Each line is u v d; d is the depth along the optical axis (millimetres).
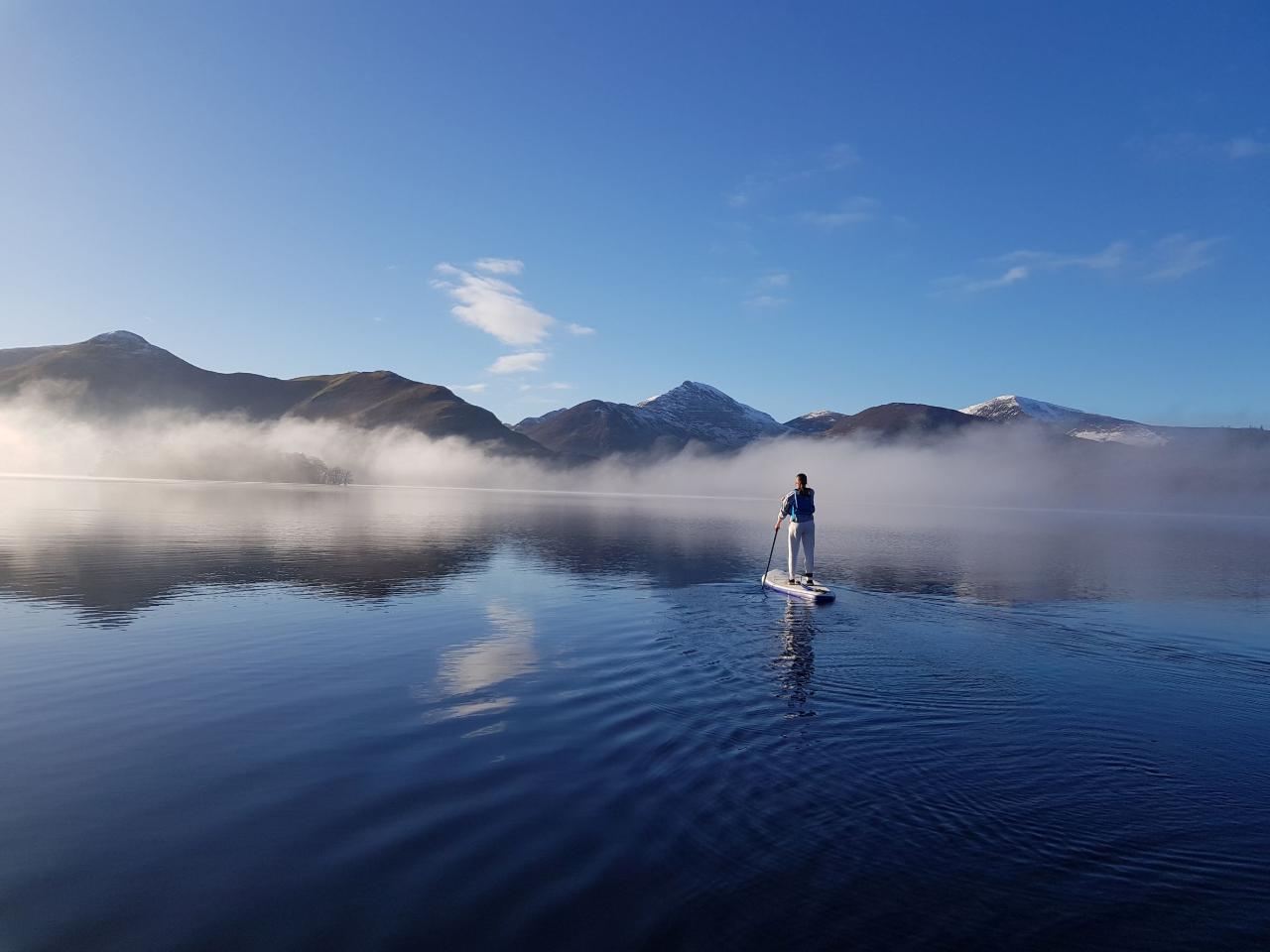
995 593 17438
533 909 3941
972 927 3891
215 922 3771
